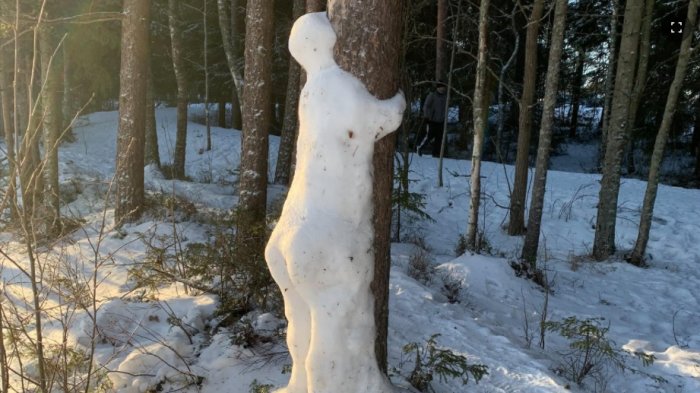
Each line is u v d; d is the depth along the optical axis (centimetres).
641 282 761
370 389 269
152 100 1294
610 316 613
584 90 1991
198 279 535
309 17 271
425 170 1264
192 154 1484
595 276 783
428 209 1073
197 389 362
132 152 800
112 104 2359
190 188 1048
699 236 934
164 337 430
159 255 553
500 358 394
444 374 346
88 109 2034
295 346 276
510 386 354
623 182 1262
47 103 796
